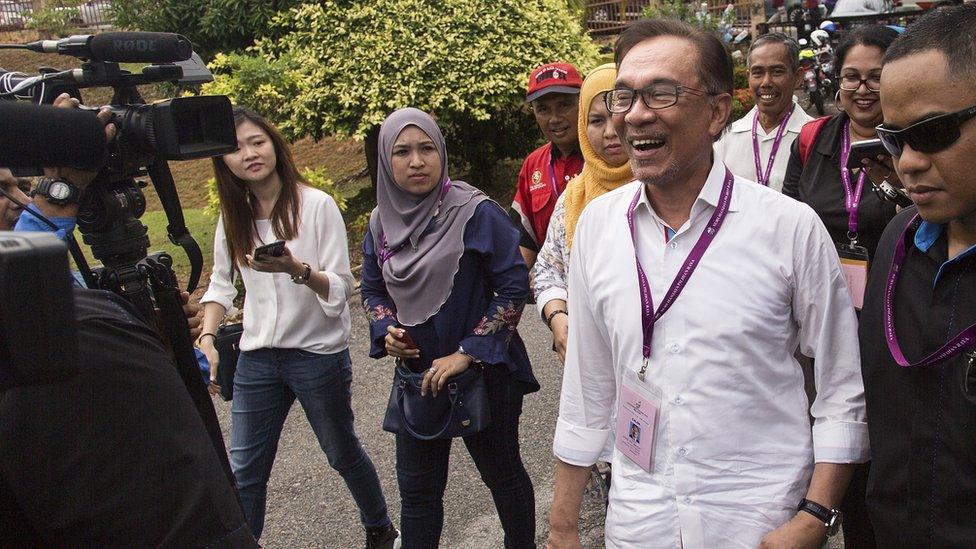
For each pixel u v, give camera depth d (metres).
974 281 1.80
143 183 1.98
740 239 2.12
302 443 5.06
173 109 1.83
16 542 1.35
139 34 1.88
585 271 2.34
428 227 3.24
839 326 2.15
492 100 8.35
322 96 8.18
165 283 1.92
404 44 8.29
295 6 9.06
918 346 1.88
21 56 15.09
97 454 1.32
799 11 13.09
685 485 2.10
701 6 14.53
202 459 1.43
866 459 2.11
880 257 2.05
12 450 1.30
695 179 2.16
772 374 2.12
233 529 1.44
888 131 1.81
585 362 2.38
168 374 1.45
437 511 3.27
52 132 1.40
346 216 9.03
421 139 3.19
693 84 2.08
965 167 1.73
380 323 3.31
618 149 3.34
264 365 3.65
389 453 4.86
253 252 3.64
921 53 1.73
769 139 4.44
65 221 1.83
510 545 3.41
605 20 14.84
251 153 3.50
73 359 1.08
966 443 1.77
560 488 2.41
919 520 1.89
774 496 2.09
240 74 8.23
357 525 4.25
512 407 3.29
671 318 2.12
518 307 3.21
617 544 2.23
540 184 4.10
